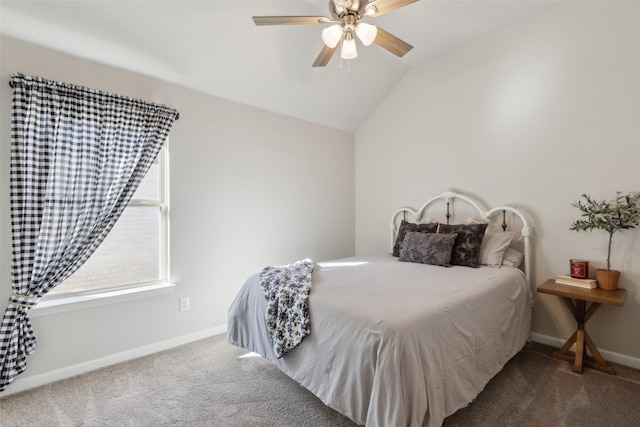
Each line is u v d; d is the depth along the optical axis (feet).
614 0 8.03
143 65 8.20
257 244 11.09
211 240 9.89
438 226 10.50
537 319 9.38
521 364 7.92
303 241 12.60
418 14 9.32
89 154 7.34
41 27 6.66
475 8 9.05
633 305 7.84
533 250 9.43
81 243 7.30
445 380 5.12
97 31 7.13
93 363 7.64
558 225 9.01
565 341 8.86
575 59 8.65
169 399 6.47
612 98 8.09
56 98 6.91
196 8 7.57
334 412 6.03
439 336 5.21
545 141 9.21
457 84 11.12
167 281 9.02
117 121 7.77
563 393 6.61
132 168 8.04
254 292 7.36
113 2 6.82
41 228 6.76
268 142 11.41
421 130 12.21
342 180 14.16
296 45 9.53
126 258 8.45
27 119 6.59
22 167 6.59
